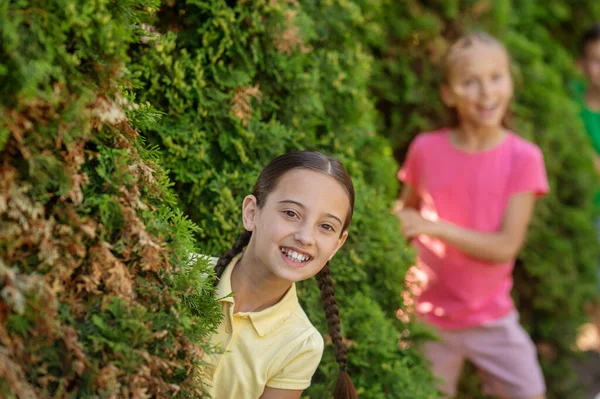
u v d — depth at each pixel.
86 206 1.36
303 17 2.18
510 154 2.84
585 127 4.10
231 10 2.02
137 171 1.43
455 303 2.88
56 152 1.30
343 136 2.32
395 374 2.20
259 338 1.67
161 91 1.97
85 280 1.33
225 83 2.02
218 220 2.02
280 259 1.60
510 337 2.90
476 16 3.33
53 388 1.31
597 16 4.33
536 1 4.10
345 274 2.20
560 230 3.64
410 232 2.67
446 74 2.91
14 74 1.17
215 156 2.08
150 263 1.40
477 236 2.75
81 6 1.27
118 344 1.32
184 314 1.43
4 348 1.20
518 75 3.37
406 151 3.26
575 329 3.71
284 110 2.18
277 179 1.63
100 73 1.33
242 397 1.67
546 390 3.70
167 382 1.44
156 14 2.02
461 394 3.41
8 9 1.18
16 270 1.22
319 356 1.74
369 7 2.60
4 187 1.21
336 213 1.62
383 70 3.09
